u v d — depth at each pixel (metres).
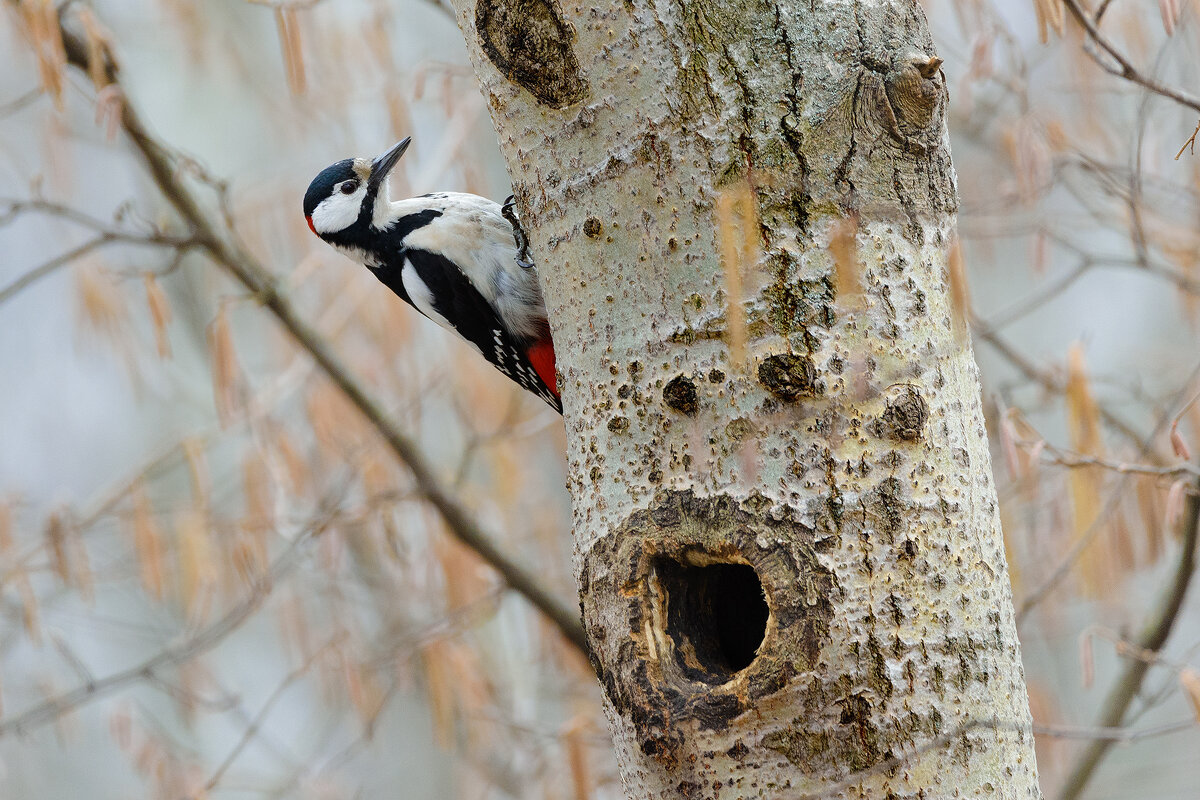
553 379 9.39
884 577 4.66
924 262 4.91
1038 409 10.71
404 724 16.00
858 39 4.87
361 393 11.18
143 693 15.19
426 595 12.26
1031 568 10.72
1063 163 9.75
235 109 16.84
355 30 12.94
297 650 12.62
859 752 4.56
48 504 12.12
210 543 11.16
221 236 10.62
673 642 4.91
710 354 4.81
